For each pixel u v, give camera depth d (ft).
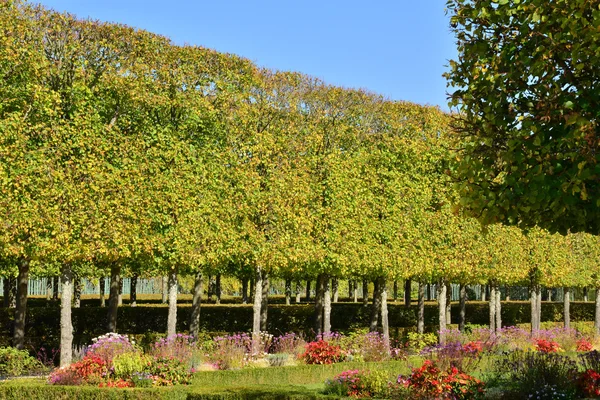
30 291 151.12
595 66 25.26
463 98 28.81
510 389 42.91
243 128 67.67
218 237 63.98
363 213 73.92
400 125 79.51
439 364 53.11
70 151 56.65
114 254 58.13
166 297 138.82
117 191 58.75
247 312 90.02
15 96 56.44
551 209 26.76
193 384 49.78
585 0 23.98
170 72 64.44
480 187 27.73
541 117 24.97
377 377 45.01
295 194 68.49
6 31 57.26
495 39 28.37
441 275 79.77
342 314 99.19
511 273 86.89
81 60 60.70
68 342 56.59
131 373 47.78
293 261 69.36
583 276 105.70
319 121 73.92
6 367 56.44
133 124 63.36
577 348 80.07
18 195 54.29
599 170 23.16
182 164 62.69
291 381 54.65
